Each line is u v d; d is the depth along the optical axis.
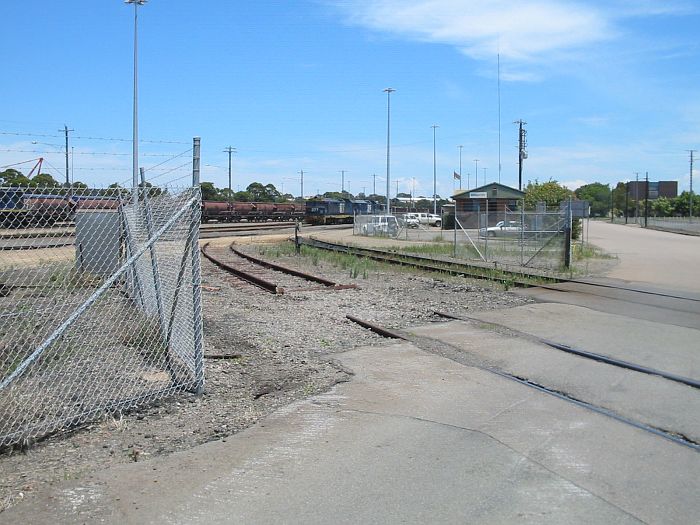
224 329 11.38
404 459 5.39
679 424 6.28
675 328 11.16
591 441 5.80
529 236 28.62
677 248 34.38
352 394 7.30
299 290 16.84
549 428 6.13
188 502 4.66
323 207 79.94
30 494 4.80
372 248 33.97
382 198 142.88
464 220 53.84
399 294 16.14
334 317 12.55
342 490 4.82
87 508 4.57
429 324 11.77
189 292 8.34
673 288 16.55
